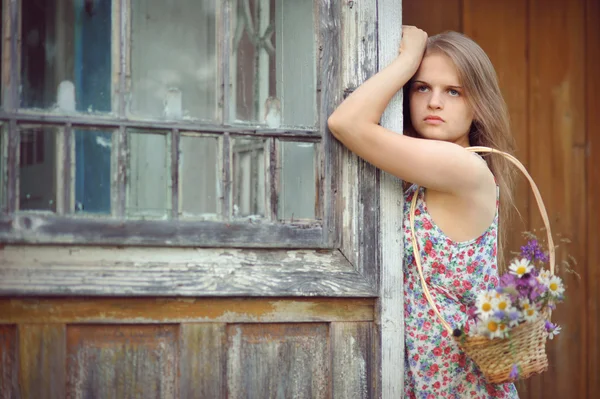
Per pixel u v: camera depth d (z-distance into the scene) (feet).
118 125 6.47
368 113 6.68
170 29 6.70
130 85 6.56
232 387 6.59
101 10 6.50
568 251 10.29
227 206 6.73
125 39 6.56
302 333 6.82
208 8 6.81
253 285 6.61
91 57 6.47
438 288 6.95
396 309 7.01
